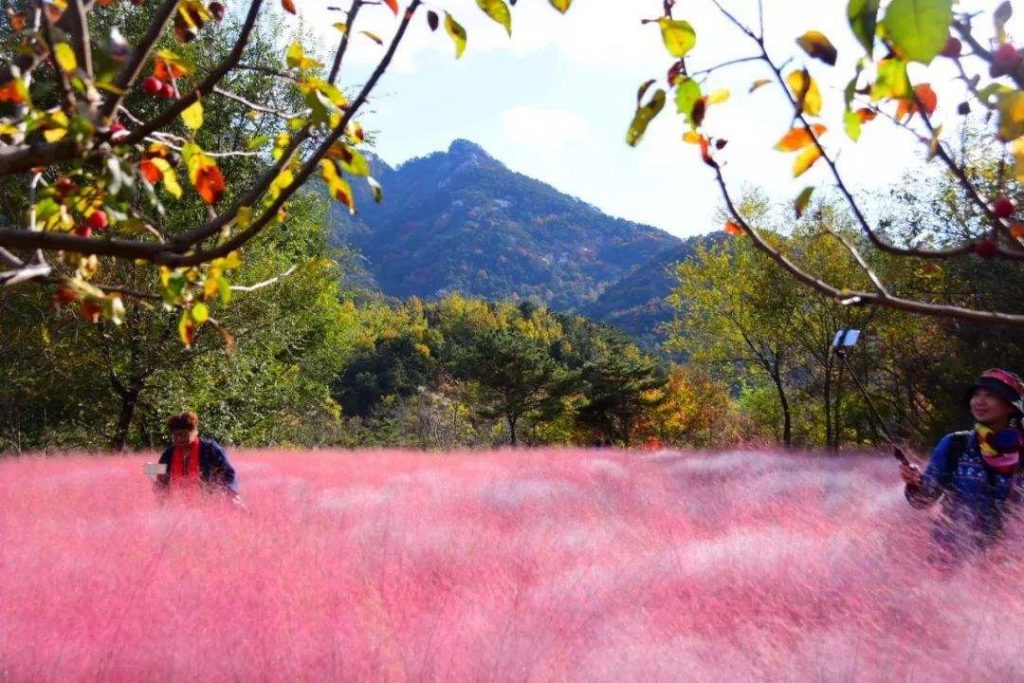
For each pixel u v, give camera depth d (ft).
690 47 4.22
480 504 25.21
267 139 6.45
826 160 3.62
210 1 6.41
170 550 16.85
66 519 21.16
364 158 5.64
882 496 22.76
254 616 13.19
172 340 67.67
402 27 5.33
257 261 70.74
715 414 129.59
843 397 85.61
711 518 22.24
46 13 4.46
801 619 13.14
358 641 12.17
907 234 61.41
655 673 11.28
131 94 33.96
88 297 5.17
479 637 12.37
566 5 5.40
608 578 15.31
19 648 11.66
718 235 88.43
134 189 4.72
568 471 36.94
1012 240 3.34
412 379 234.58
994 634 11.85
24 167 4.59
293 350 99.45
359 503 25.04
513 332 130.52
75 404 74.59
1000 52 3.17
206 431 77.66
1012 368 54.65
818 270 72.79
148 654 11.69
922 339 64.95
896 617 12.89
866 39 2.99
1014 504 14.52
